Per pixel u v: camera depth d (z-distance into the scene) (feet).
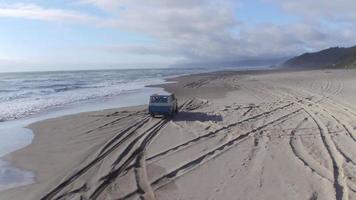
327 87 166.20
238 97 139.95
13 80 314.76
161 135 75.51
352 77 230.89
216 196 42.86
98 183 48.57
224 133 75.77
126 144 68.33
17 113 111.14
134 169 53.98
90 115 101.60
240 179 48.11
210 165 54.44
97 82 269.64
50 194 45.39
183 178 49.32
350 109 100.89
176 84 219.82
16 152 64.69
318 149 61.72
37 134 78.89
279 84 193.98
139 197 43.50
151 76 367.04
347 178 47.39
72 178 50.80
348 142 65.98
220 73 374.43
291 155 58.29
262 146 64.34
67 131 81.00
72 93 175.42
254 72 381.40
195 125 85.25
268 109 106.83
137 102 134.72
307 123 84.17
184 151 62.69
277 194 42.93
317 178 47.83
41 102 138.92
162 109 93.86
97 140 71.77
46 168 55.47
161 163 56.39
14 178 51.49
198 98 139.95
